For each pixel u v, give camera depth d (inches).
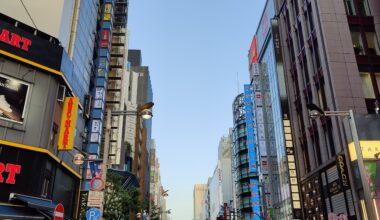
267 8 2512.3
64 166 984.9
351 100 1226.6
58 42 1005.8
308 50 1526.8
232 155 5103.3
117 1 3277.6
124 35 3157.0
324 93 1376.7
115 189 1492.4
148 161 4623.5
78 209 1117.1
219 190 6018.7
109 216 1430.9
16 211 713.6
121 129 2667.3
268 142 2456.9
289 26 1849.2
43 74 886.4
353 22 1384.1
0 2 922.7
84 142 1749.5
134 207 1565.0
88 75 1514.5
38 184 808.9
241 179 4133.9
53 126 904.3
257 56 2888.8
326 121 1328.7
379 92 1266.0
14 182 762.2
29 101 841.5
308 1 1546.5
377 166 1056.2
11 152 780.6
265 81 2573.8
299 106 1664.6
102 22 2256.4
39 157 826.2
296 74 1728.6
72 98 972.6
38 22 983.6
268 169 2396.7
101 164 636.7
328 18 1375.5
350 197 1111.6
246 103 3319.4
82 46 1417.3
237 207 4407.0
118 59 3036.4
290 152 1670.8
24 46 860.6
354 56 1305.4
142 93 4672.7
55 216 475.8
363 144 1088.2
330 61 1291.8
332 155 1285.7
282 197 2103.8
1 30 829.2
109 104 2832.2
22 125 814.5
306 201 1510.8
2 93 799.1
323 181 1343.5
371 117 1125.7
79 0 1363.2
